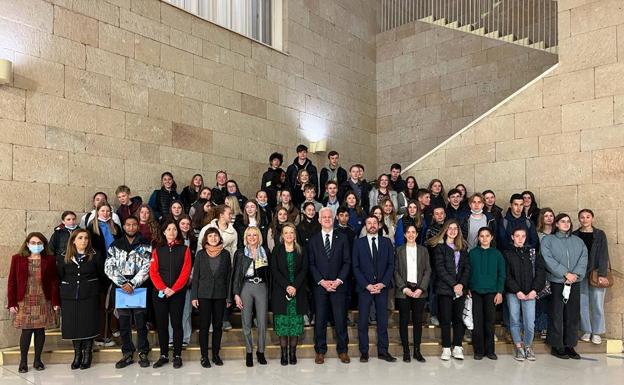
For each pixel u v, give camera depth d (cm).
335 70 1177
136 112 788
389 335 688
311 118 1104
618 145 716
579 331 682
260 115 991
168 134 830
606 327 709
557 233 664
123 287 576
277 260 601
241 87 957
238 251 609
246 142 959
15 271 570
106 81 753
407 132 1235
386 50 1288
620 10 729
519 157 805
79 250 580
